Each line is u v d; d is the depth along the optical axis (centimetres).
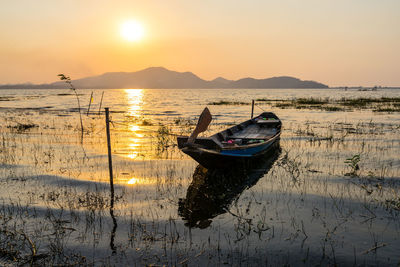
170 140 1673
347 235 604
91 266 500
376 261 513
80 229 627
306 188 885
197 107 4694
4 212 704
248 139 1329
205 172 1061
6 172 1040
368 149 1419
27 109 4031
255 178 1001
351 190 858
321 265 506
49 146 1524
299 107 4319
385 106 4244
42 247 556
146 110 4078
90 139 1752
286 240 587
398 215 688
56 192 846
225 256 532
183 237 598
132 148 1490
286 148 1513
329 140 1686
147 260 518
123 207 744
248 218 689
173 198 812
